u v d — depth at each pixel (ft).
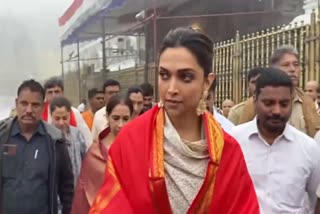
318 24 22.84
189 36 6.60
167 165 6.70
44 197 13.44
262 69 11.25
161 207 6.56
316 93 21.65
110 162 6.88
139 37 48.32
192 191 6.64
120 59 54.80
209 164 6.62
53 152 13.62
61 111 18.24
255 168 11.00
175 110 6.68
